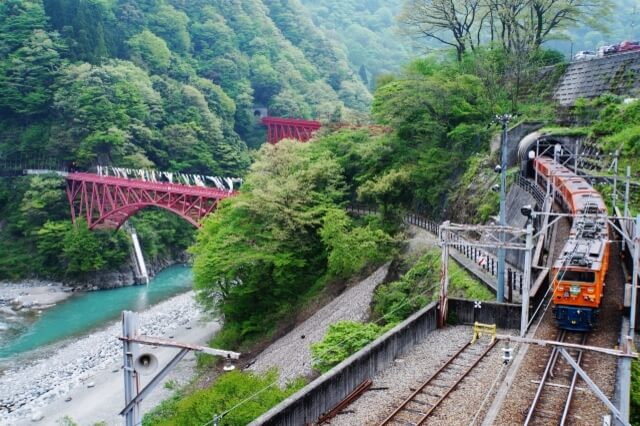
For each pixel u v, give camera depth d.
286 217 41.75
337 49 159.50
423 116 49.91
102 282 66.56
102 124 80.81
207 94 104.38
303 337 36.31
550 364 19.23
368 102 140.25
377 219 46.84
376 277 40.22
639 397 15.97
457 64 57.94
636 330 20.83
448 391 18.30
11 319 53.66
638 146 33.66
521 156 41.84
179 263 80.25
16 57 84.19
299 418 16.64
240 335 42.38
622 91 44.81
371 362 20.19
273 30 141.12
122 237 70.31
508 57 54.69
